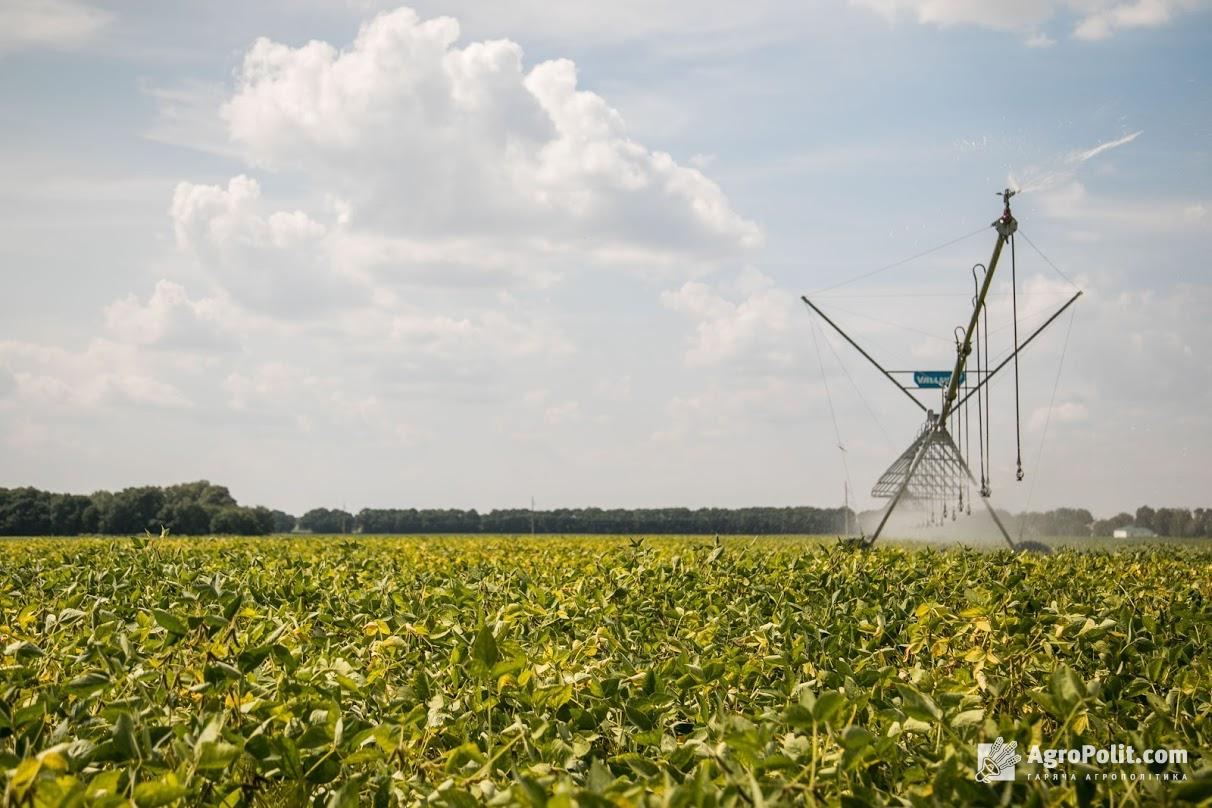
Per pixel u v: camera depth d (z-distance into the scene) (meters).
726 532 113.50
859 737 3.48
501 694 4.85
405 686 4.98
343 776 4.11
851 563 11.12
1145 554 15.88
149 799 3.21
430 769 3.98
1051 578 10.69
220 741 3.66
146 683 4.98
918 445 21.28
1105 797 3.49
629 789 3.28
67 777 3.25
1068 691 3.75
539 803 3.07
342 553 14.38
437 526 133.38
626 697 5.04
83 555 14.35
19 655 5.42
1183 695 4.98
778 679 5.29
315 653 6.12
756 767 3.49
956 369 19.81
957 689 4.58
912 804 3.30
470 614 7.12
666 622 7.61
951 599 9.33
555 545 21.61
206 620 5.20
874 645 6.38
